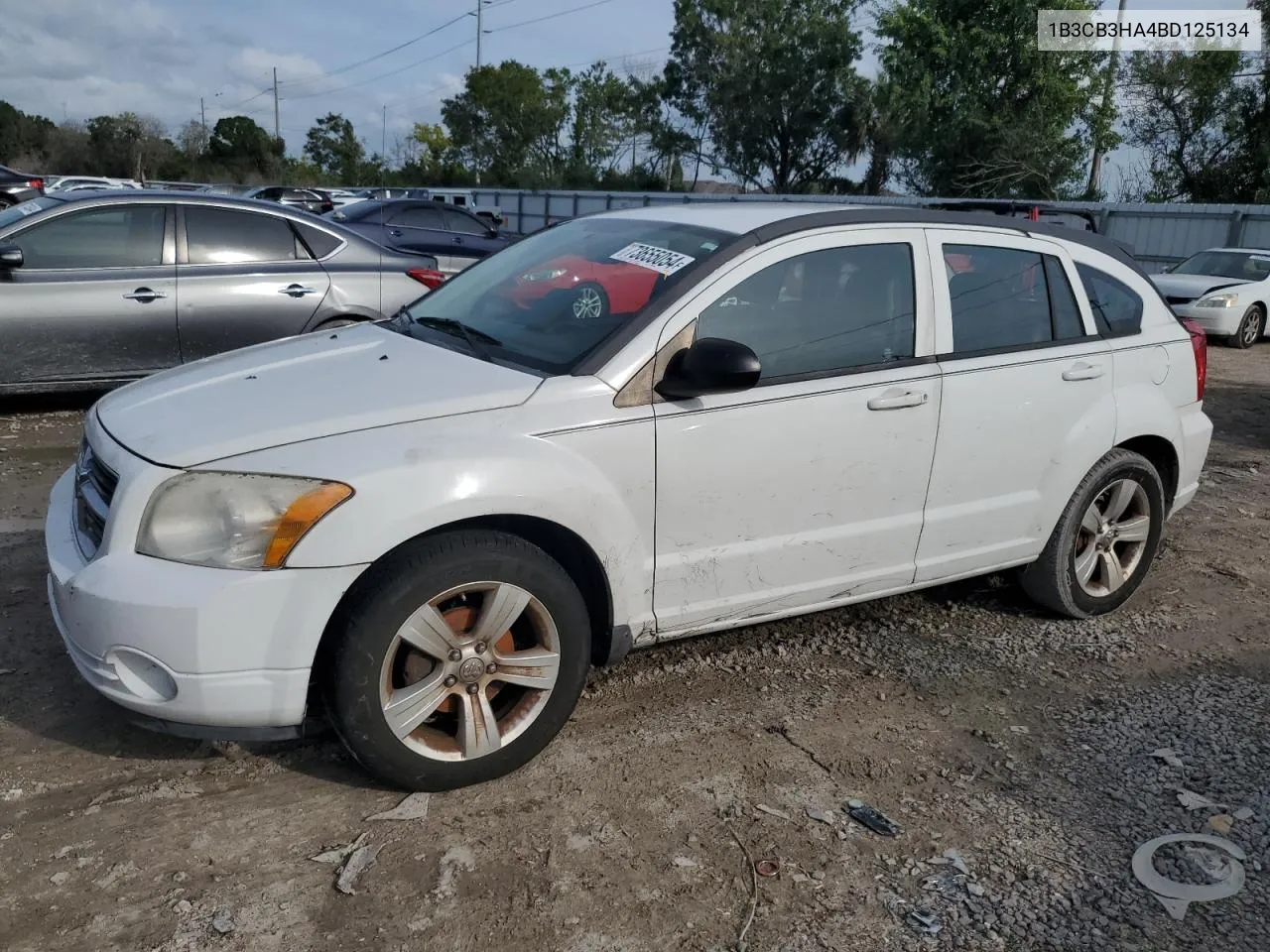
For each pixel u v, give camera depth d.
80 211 6.99
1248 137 30.75
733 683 3.89
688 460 3.31
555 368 3.26
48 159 72.00
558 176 56.75
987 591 4.91
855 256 3.72
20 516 5.31
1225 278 15.58
